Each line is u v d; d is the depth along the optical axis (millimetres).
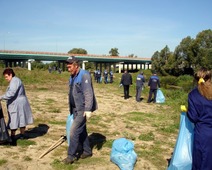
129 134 7945
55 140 7145
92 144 6914
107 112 11875
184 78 54781
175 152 4637
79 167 5410
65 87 25281
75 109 5379
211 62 70562
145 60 113375
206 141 3863
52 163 5527
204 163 3873
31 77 31766
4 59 75062
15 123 6359
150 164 5781
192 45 75688
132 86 26953
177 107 13805
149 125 9586
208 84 3969
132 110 12773
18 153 6012
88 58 87500
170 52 88500
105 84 32375
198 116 3979
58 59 79188
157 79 15562
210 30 75000
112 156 5629
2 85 23188
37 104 13258
